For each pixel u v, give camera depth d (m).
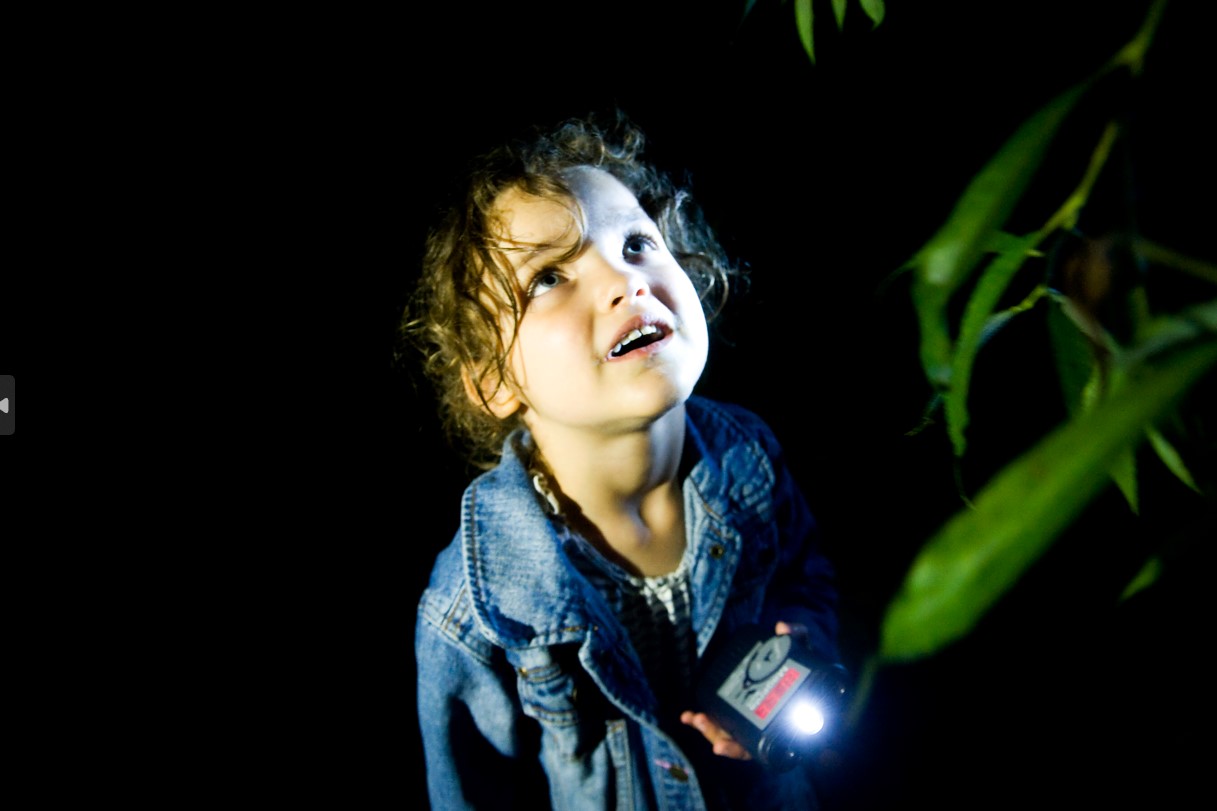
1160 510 1.39
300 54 2.52
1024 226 1.62
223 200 2.50
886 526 1.78
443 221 0.96
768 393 1.99
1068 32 1.82
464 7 2.46
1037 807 1.40
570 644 1.00
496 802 1.07
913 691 1.58
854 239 2.08
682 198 1.20
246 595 1.98
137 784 1.72
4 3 2.48
